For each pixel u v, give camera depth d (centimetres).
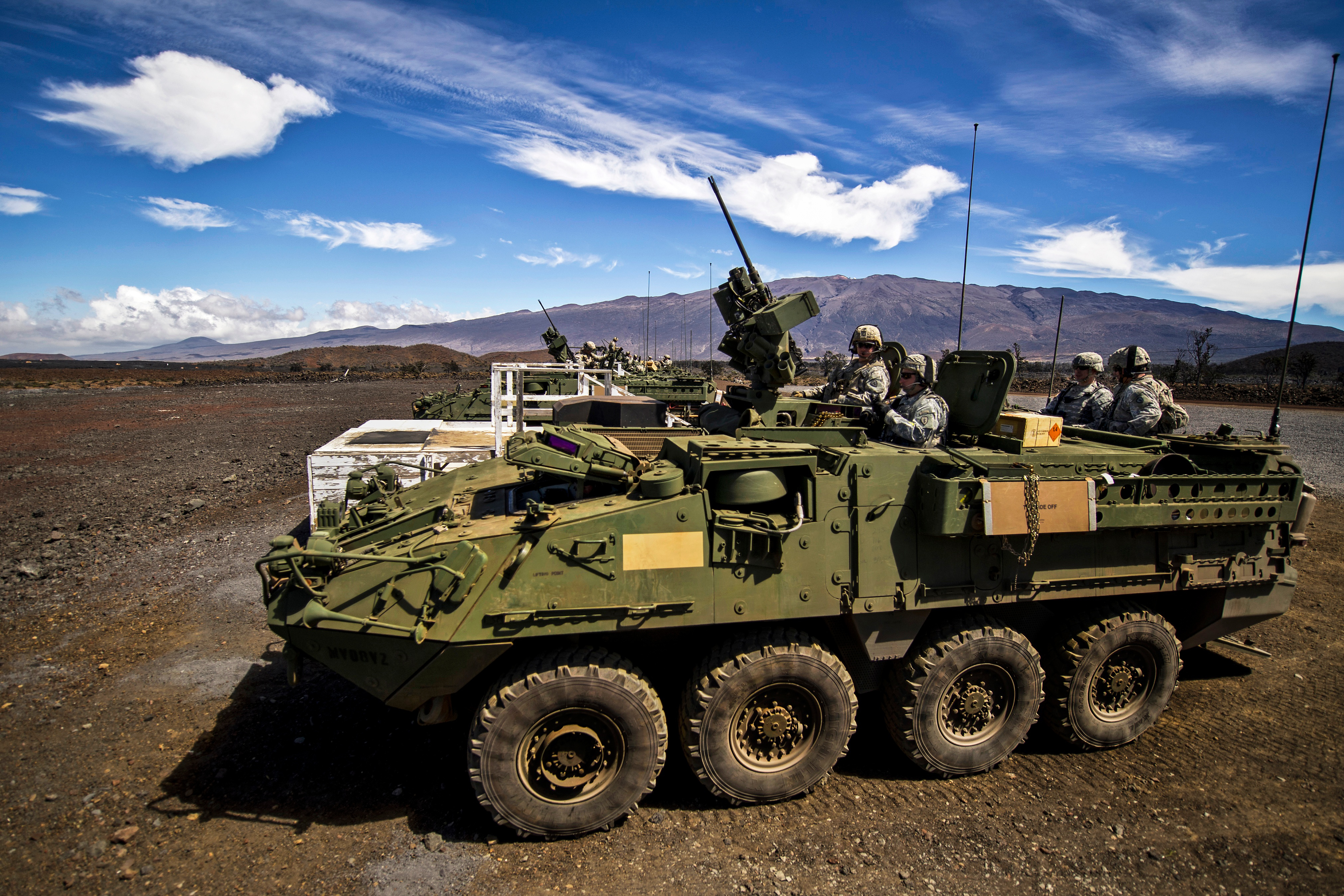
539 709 384
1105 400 687
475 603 381
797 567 422
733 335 709
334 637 388
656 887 361
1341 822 420
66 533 1002
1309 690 586
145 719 513
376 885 358
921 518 438
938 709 449
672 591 403
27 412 2942
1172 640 493
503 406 1175
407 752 479
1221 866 381
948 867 378
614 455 436
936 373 570
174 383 5450
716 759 413
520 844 393
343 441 1045
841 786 454
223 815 410
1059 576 467
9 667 592
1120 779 464
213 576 817
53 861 367
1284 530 528
